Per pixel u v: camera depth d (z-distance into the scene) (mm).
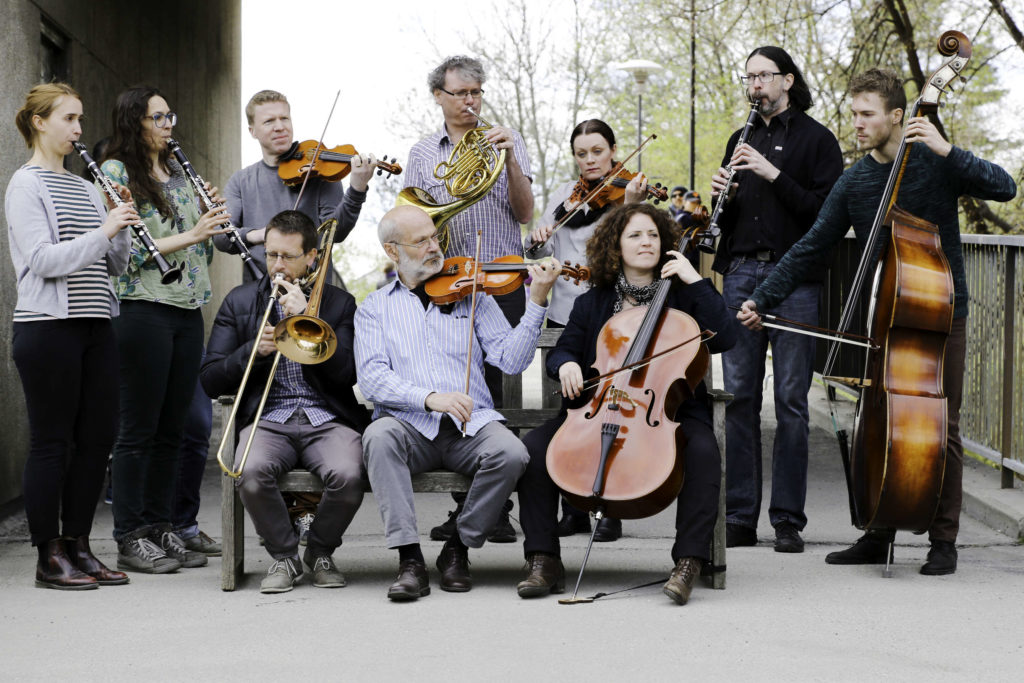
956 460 4879
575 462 4371
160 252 4688
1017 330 6160
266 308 4773
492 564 5141
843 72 13289
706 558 4406
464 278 4844
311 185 5742
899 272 4586
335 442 4695
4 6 6512
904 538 5680
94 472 4746
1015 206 12453
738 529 5539
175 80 13375
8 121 6547
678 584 4324
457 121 5738
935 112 4898
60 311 4578
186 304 5102
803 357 5469
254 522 4637
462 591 4590
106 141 5535
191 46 14414
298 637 3932
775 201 5566
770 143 5645
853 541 5637
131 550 5031
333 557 5305
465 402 4504
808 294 5477
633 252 4707
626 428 4367
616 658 3672
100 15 9500
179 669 3590
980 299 6676
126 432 5039
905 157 4727
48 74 8078
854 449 4836
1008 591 4559
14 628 4070
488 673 3527
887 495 4559
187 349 5160
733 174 5559
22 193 4598
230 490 4594
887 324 4641
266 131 5688
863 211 5059
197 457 5461
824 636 3916
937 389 4648
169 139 5055
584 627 4035
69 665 3637
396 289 4867
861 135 4941
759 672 3531
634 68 19109
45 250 4496
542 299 4777
